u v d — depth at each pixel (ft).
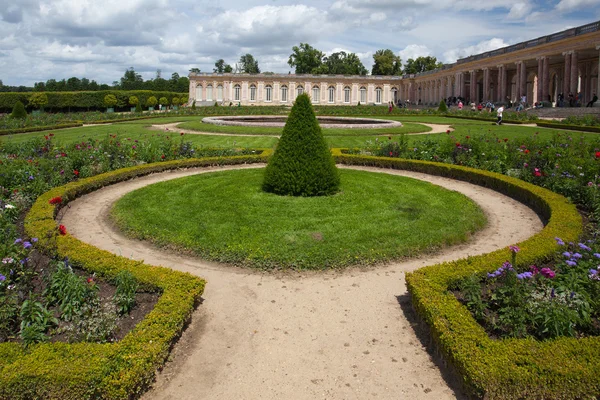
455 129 121.70
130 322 22.26
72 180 53.83
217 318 24.32
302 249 31.48
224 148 75.20
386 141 89.15
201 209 42.04
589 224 37.22
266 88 319.68
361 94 334.65
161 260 31.73
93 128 129.29
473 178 57.52
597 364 17.15
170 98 334.65
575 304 21.06
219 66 448.65
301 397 18.30
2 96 250.37
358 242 33.19
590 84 205.98
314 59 381.60
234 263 30.81
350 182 53.78
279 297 26.53
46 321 20.70
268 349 21.54
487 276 24.94
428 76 308.40
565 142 69.77
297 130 46.57
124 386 17.06
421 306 22.45
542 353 17.79
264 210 41.34
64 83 369.71
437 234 35.29
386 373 19.71
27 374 16.63
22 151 64.34
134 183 56.95
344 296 26.61
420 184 53.52
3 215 35.01
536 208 45.01
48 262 26.96
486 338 18.95
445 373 19.63
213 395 18.47
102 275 26.63
